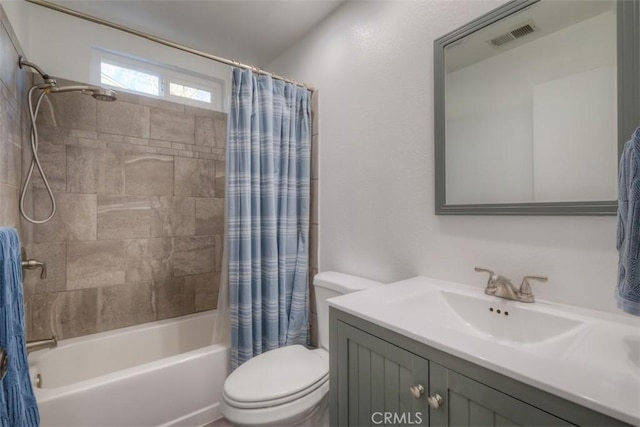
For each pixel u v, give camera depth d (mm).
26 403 829
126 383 1383
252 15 1848
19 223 1438
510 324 960
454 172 1203
